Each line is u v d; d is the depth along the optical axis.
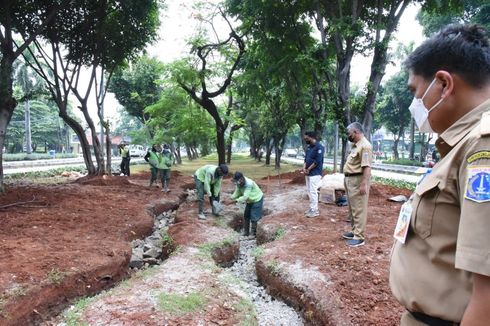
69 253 5.11
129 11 13.41
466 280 1.18
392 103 32.62
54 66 14.23
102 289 4.85
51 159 35.44
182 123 20.22
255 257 5.62
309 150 7.63
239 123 21.23
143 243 6.95
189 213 8.55
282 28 13.46
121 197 10.04
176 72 15.52
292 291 4.46
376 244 5.43
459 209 1.16
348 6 12.01
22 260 4.64
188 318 3.62
